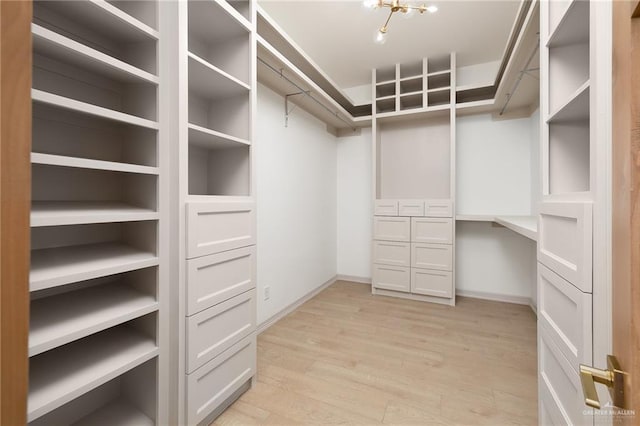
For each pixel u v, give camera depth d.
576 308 0.79
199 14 1.49
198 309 1.31
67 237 1.25
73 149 1.22
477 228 3.28
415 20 2.39
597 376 0.42
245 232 1.61
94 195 1.30
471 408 1.48
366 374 1.78
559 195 0.94
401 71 3.33
